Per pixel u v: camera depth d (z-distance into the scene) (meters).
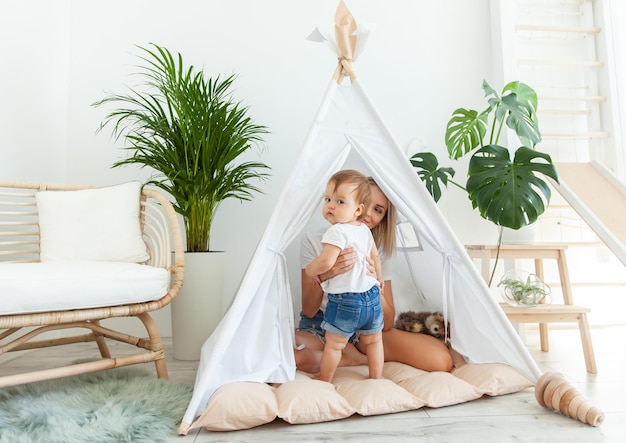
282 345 1.32
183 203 1.90
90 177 2.32
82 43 2.36
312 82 2.40
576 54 2.60
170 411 1.19
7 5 1.88
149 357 1.43
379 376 1.39
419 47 2.47
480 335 1.45
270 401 1.14
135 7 2.39
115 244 1.60
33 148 2.06
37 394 1.32
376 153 1.42
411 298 1.79
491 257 1.92
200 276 1.85
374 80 2.44
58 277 1.21
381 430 1.11
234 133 1.98
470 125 2.07
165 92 1.88
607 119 2.49
